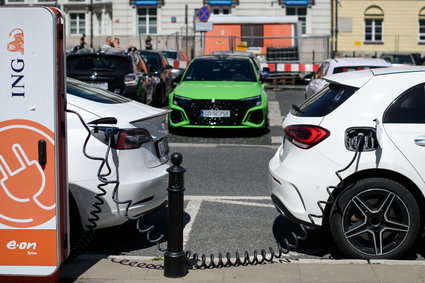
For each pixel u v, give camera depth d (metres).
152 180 6.48
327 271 5.66
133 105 6.97
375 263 5.84
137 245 6.91
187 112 14.53
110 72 15.71
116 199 6.19
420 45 43.75
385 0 43.41
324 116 6.17
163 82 21.05
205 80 15.79
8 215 5.06
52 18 4.88
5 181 5.03
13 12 4.88
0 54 4.92
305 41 30.05
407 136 5.98
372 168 5.96
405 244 6.02
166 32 44.53
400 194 5.95
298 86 27.09
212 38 30.89
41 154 4.98
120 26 44.78
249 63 16.30
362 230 6.05
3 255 5.09
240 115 14.48
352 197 5.98
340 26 43.66
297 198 6.14
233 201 8.80
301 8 43.78
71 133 6.18
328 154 6.03
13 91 4.94
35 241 5.07
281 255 6.17
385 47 43.75
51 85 4.93
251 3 43.94
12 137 4.98
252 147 13.66
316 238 7.16
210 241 7.06
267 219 7.93
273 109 20.33
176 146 13.65
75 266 5.84
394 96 6.12
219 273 5.66
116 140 6.22
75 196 6.11
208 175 10.59
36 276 5.11
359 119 6.07
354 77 6.37
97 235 7.25
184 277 5.56
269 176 6.68
